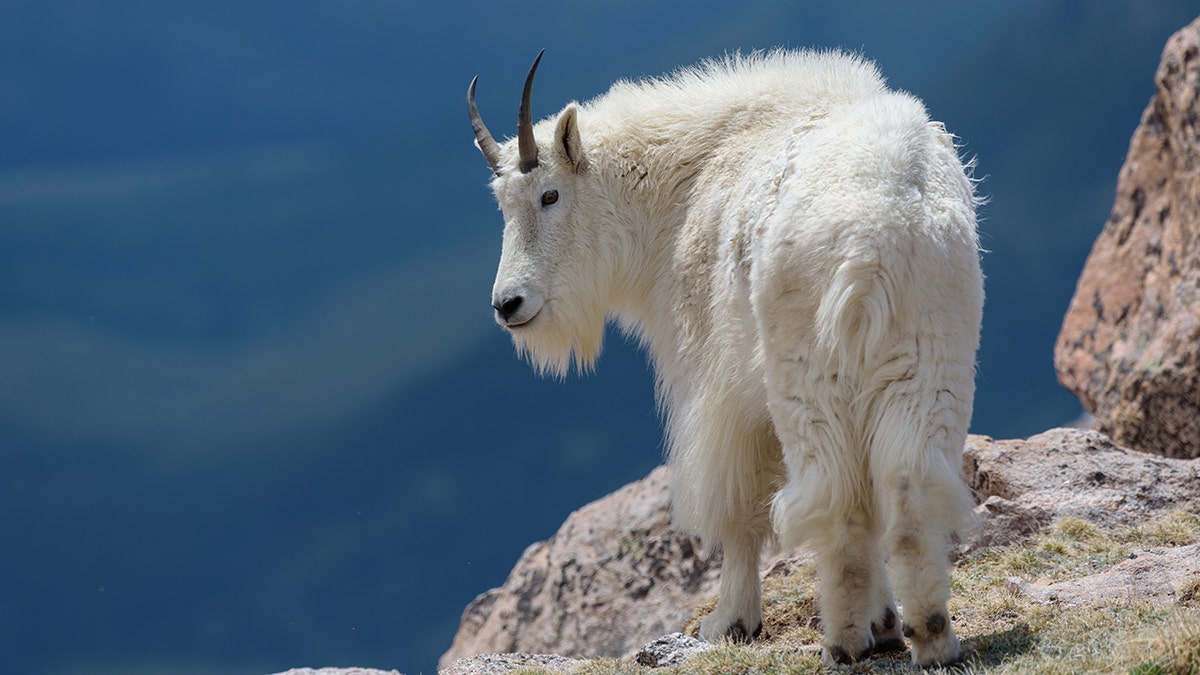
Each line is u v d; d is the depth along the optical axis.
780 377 16.03
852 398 15.45
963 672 14.91
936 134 16.89
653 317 21.88
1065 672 14.41
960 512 14.73
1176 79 37.47
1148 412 35.66
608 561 32.38
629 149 21.98
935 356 15.02
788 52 21.98
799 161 16.86
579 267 22.02
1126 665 14.10
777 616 21.47
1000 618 17.97
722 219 19.69
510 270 21.88
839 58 21.08
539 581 33.47
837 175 15.80
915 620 14.95
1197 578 17.05
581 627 31.42
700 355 19.86
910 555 14.76
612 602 31.44
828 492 15.48
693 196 21.06
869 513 15.83
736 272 17.98
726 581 19.98
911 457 14.68
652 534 32.06
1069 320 39.75
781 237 16.00
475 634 35.56
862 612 15.92
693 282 20.17
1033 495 24.30
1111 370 37.59
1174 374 34.62
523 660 20.44
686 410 19.94
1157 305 37.12
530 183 21.95
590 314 22.36
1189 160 36.81
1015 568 21.36
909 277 15.05
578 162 21.75
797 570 24.25
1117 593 17.97
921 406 14.86
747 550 19.84
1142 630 15.07
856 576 15.85
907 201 15.30
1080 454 25.45
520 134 21.78
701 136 21.30
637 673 17.48
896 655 16.41
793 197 16.14
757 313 16.36
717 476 19.17
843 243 15.22
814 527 15.75
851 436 15.49
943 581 14.79
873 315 14.95
